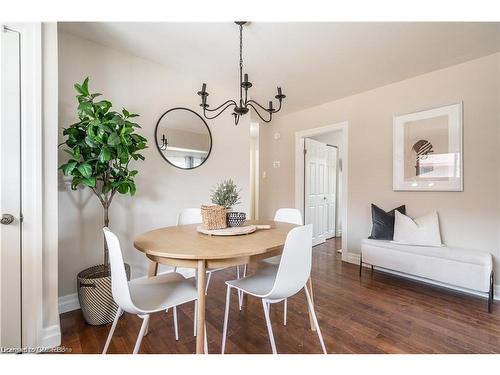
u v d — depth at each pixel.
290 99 3.50
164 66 2.61
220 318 1.89
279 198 4.40
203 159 2.97
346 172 3.43
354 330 1.73
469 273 2.14
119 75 2.30
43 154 1.51
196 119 2.91
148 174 2.50
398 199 2.92
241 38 1.87
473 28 1.89
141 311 1.11
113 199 2.26
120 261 1.07
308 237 1.30
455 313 1.97
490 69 2.30
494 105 2.28
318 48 2.20
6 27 1.40
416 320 1.86
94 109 1.76
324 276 2.83
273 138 4.50
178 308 2.03
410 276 2.74
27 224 1.45
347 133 3.41
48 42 1.53
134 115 2.05
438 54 2.29
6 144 1.39
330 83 2.96
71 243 2.02
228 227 1.71
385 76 2.76
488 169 2.31
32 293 1.46
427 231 2.48
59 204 1.97
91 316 1.74
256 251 1.17
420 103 2.74
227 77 2.85
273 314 1.96
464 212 2.44
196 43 2.15
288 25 1.88
